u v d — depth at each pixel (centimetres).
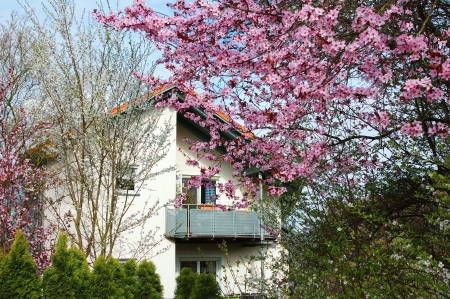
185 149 1744
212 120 797
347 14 543
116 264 976
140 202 1584
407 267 581
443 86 571
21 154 1352
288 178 648
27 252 877
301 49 493
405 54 518
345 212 734
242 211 1675
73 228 1435
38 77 1312
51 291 870
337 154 785
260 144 712
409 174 774
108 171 1221
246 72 562
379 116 517
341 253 632
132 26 551
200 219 1638
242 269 1741
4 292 833
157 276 1029
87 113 1177
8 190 1283
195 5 552
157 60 685
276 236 855
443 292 508
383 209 798
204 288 950
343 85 466
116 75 1248
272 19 566
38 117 1372
